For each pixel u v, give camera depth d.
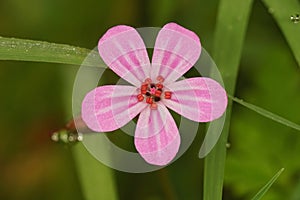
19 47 0.14
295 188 0.16
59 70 0.17
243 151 0.17
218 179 0.14
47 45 0.14
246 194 0.17
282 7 0.16
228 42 0.16
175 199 0.17
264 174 0.17
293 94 0.17
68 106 0.17
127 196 0.17
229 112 0.15
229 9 0.16
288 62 0.17
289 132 0.17
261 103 0.17
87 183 0.16
